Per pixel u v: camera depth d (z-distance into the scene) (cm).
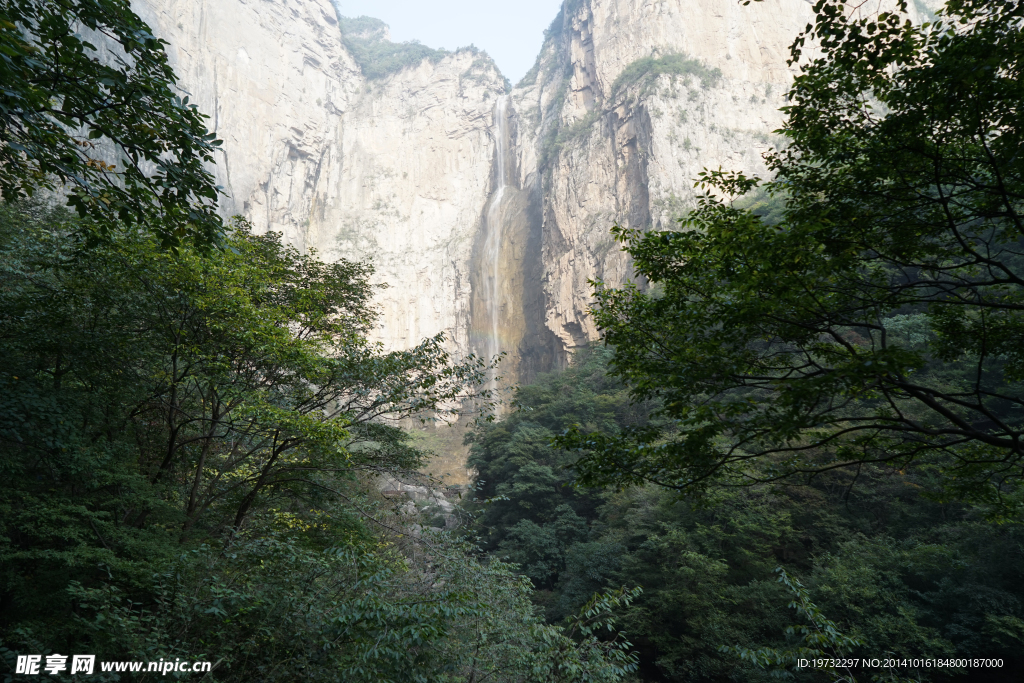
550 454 4053
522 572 3356
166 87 722
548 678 1102
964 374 2616
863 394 814
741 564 2508
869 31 722
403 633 756
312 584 905
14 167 750
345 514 1468
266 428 1279
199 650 782
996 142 713
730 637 2188
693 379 845
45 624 900
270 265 1595
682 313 943
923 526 2375
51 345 1152
